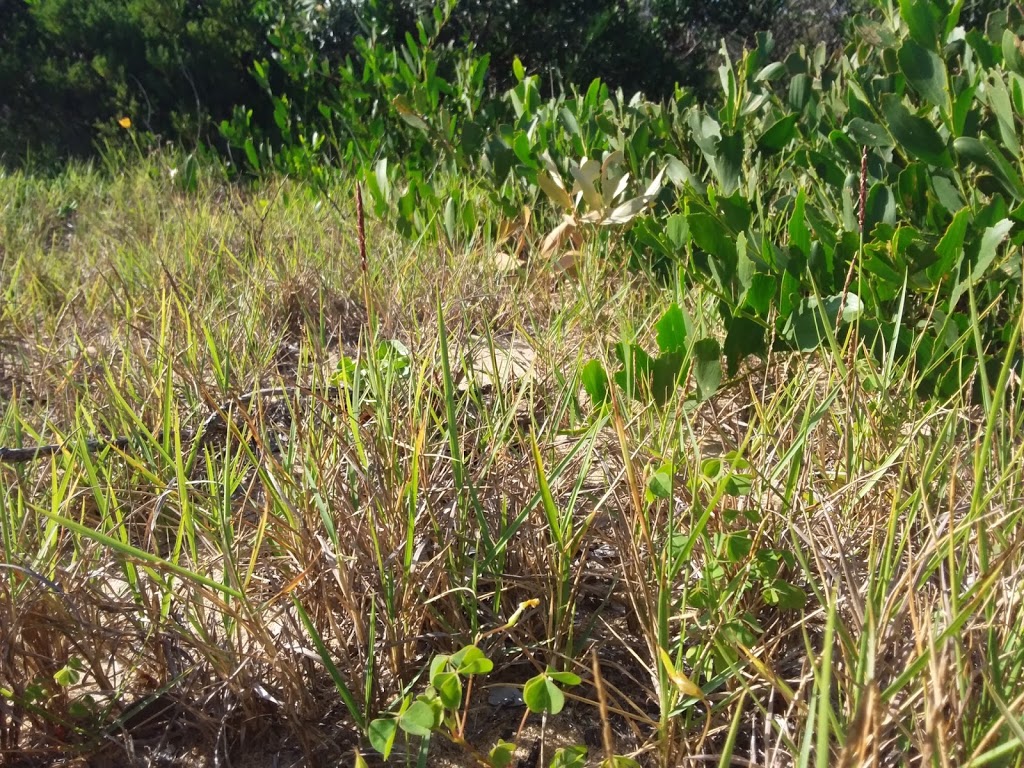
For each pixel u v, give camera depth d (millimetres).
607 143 4250
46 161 9812
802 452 1701
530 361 2496
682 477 1765
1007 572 1381
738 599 1479
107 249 4477
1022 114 2402
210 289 3520
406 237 4207
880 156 2848
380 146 6199
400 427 1944
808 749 1053
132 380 2467
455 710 1258
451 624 1639
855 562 1588
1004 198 2467
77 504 1938
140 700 1553
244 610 1501
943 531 1537
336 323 3461
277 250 4066
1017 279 2332
